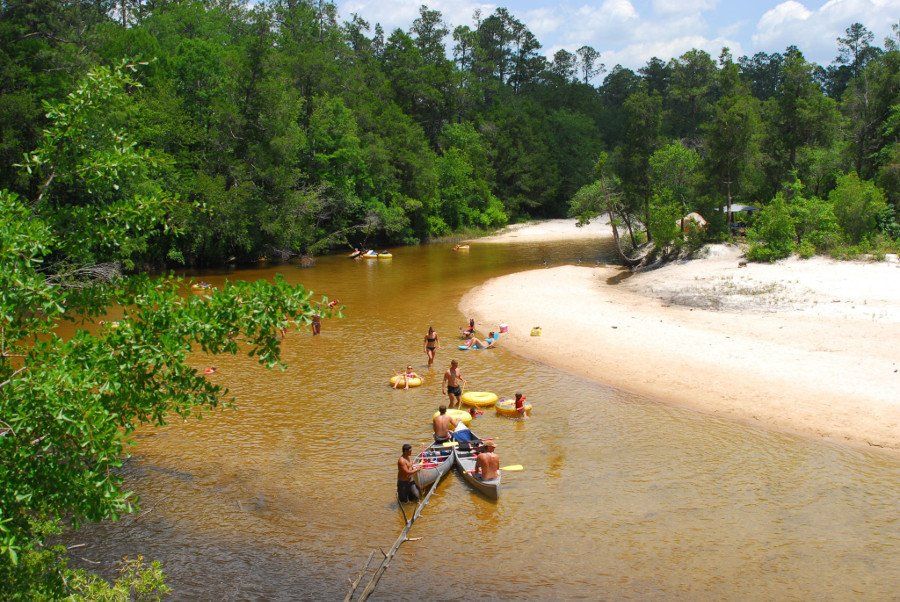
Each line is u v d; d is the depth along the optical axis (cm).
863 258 3425
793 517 1312
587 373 2250
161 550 1237
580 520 1330
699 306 3112
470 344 2608
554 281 4075
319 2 8912
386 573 1171
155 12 7125
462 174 7525
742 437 1694
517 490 1466
